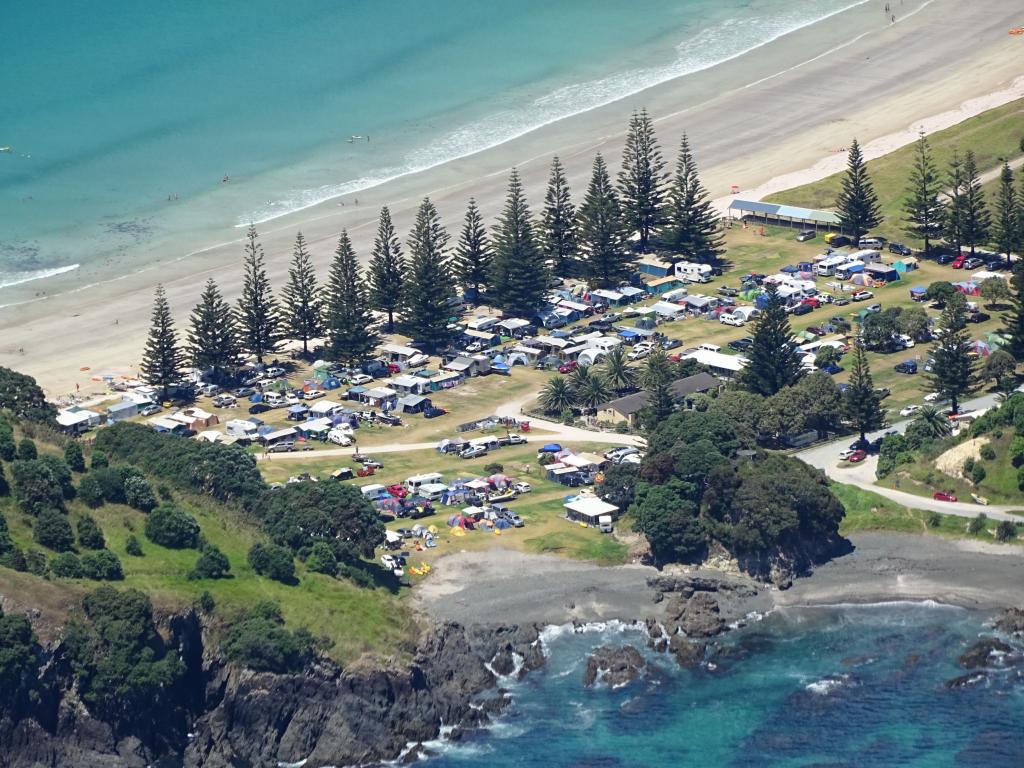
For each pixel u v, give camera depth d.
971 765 170.88
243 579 190.12
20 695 168.00
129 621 174.75
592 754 175.75
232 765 176.38
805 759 172.88
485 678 187.75
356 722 179.00
